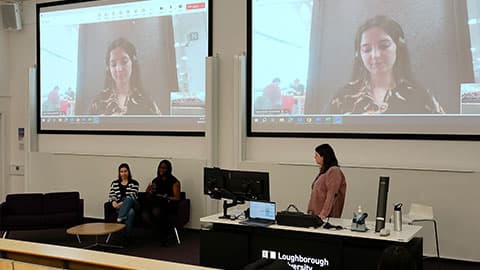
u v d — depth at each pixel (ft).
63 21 27.45
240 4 22.81
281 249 14.71
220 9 23.32
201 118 23.95
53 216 21.76
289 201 21.34
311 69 21.36
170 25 24.58
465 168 18.52
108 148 26.37
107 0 26.20
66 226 21.89
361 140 20.35
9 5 28.25
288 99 21.90
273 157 22.29
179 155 24.49
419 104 19.24
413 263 7.98
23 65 28.84
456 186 18.35
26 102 28.27
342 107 20.72
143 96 25.32
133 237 22.59
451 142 18.75
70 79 27.35
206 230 15.89
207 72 22.94
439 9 18.88
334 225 14.51
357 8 20.35
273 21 22.13
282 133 22.04
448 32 18.74
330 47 20.94
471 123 18.43
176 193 22.00
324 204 15.21
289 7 21.79
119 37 25.91
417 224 19.04
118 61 25.94
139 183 24.95
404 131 19.53
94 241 21.81
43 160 27.61
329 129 21.03
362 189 19.84
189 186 23.56
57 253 10.27
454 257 18.47
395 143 19.72
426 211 17.25
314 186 15.71
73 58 27.22
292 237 14.55
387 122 19.81
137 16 25.43
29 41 28.66
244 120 22.67
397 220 14.15
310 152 21.47
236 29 22.94
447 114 18.80
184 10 24.22
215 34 23.48
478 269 17.67
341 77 20.74
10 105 29.19
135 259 9.83
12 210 21.95
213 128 23.06
